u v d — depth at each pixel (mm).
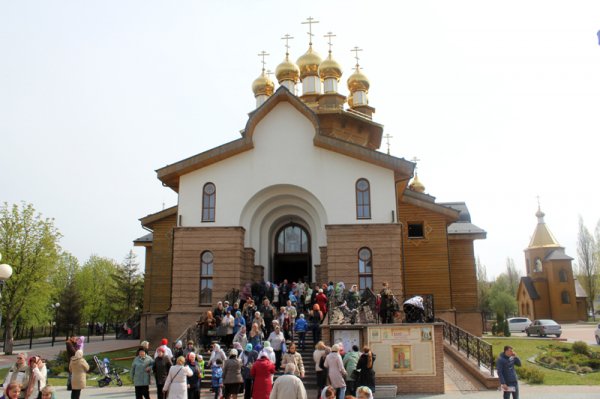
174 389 12391
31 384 12250
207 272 25719
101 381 19844
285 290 24922
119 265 75562
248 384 14992
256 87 39875
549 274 73062
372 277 24625
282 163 26453
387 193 25594
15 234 39125
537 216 78125
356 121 35125
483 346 18812
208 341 20703
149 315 31234
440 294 29359
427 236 30188
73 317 57188
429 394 16547
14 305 38219
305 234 29250
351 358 14914
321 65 37000
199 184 26656
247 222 26594
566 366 21672
